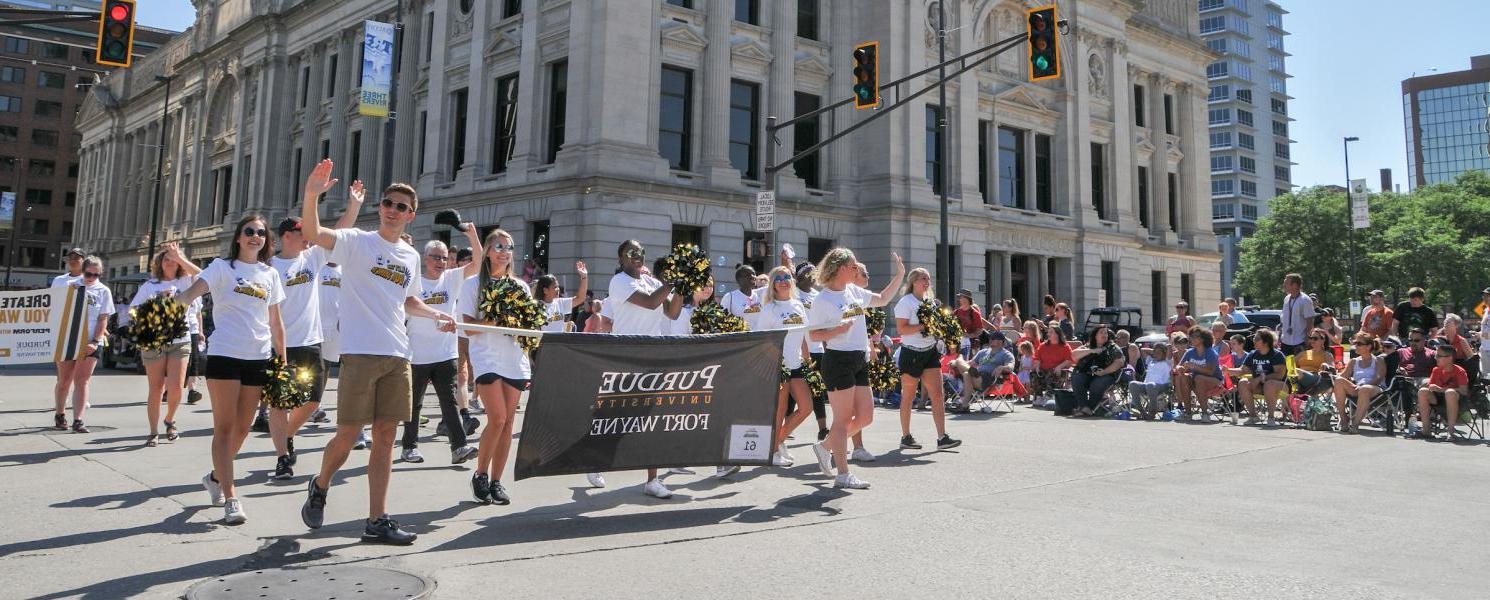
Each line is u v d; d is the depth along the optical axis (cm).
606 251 2453
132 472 741
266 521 566
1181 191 4472
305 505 533
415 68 3400
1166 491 704
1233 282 6338
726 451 664
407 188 530
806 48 3006
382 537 508
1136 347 1538
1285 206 5897
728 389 666
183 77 5300
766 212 1847
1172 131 4438
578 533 545
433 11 3316
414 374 803
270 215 4119
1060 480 759
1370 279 5559
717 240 2677
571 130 2558
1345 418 1202
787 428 849
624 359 628
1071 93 3684
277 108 4234
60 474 728
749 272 927
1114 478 769
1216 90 11988
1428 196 6500
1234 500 665
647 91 2584
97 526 545
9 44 8900
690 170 2712
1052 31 1433
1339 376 1209
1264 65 12512
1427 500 668
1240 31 12075
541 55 2728
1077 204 3662
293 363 733
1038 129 3619
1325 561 485
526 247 2655
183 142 5259
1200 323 2638
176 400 940
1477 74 15338
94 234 6556
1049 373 1557
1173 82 4431
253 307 594
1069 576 453
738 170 2777
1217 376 1353
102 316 1012
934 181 3177
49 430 1006
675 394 647
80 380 1003
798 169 2980
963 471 809
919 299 953
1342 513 616
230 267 590
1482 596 420
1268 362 1292
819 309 734
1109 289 3828
